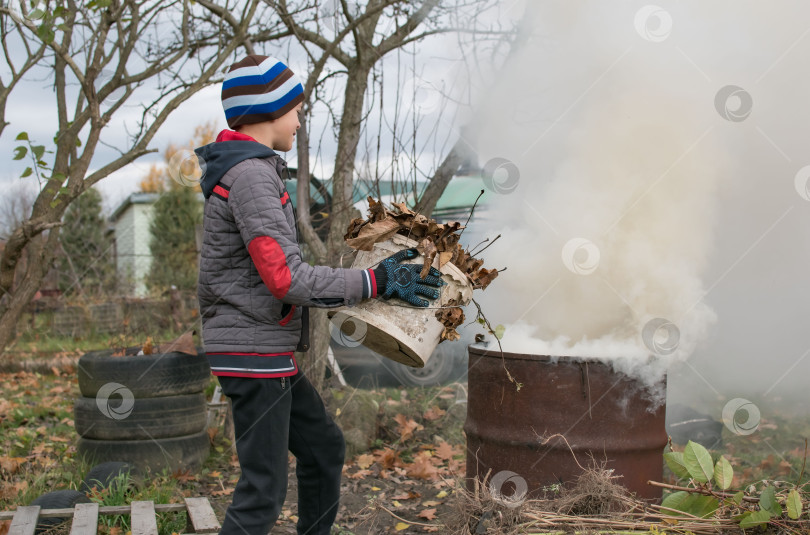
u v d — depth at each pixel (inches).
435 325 88.9
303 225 184.2
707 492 99.8
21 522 110.9
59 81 169.9
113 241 667.4
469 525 100.2
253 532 82.3
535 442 103.3
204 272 83.0
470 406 112.7
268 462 82.7
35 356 345.4
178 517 126.4
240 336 81.7
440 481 154.9
